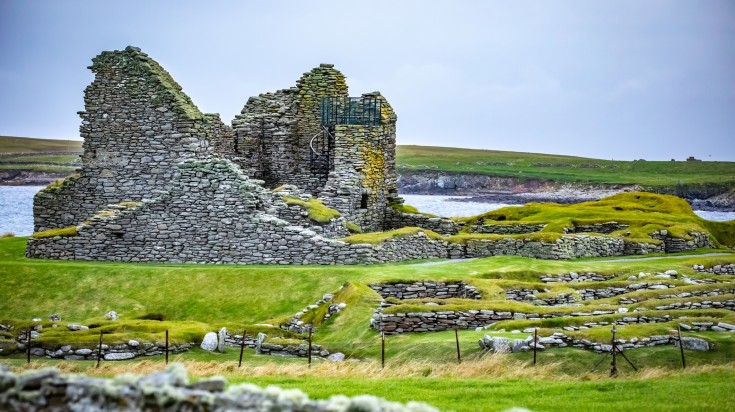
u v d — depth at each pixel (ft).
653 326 119.44
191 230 189.67
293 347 125.80
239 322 157.17
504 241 210.79
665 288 159.02
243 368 110.83
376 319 133.80
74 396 54.54
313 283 166.09
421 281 160.66
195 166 190.19
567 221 244.83
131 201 211.20
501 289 156.87
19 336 125.70
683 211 302.04
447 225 252.42
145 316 160.66
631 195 321.11
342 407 53.26
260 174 249.96
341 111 247.50
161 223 190.29
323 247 185.88
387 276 162.91
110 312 158.10
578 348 113.19
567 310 137.59
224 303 163.43
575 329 124.36
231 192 188.65
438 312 133.80
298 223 195.00
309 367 111.86
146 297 165.99
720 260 200.54
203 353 124.47
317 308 154.30
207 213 189.37
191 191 189.78
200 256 189.37
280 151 249.96
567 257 209.15
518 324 127.03
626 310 139.03
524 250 209.56
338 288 161.48
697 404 85.87
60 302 165.07
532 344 112.88
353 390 93.35
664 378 101.81
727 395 90.17
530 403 87.61
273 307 160.56
